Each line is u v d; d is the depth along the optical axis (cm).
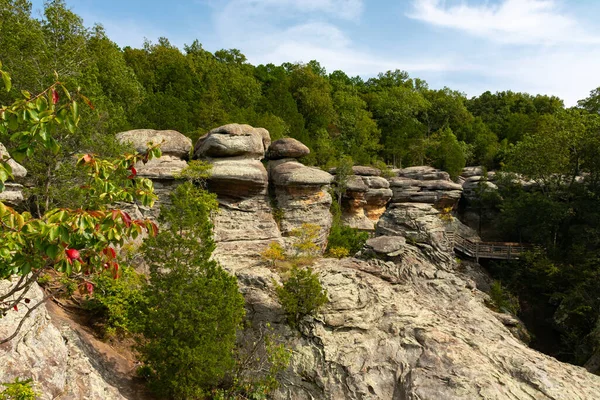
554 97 8025
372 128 6400
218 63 6531
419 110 7731
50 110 582
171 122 3325
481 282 3127
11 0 2666
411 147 5944
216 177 2652
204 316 1438
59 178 1966
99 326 1781
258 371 1659
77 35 2966
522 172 3875
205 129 3772
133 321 1594
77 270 604
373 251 2538
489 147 5975
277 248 2275
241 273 2058
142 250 1569
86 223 556
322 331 1831
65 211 559
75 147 2081
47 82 2100
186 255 1549
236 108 4319
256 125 3962
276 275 2114
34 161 1888
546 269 2906
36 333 1148
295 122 4750
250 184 2755
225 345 1495
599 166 3262
